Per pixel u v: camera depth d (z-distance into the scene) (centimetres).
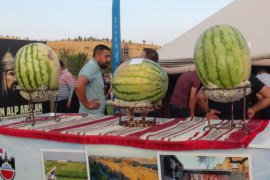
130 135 208
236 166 181
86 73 414
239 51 193
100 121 275
